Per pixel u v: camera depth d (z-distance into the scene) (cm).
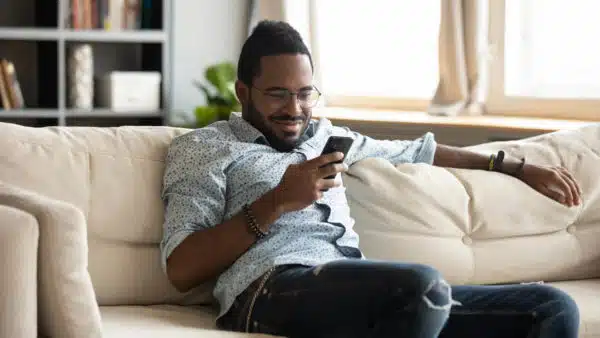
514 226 312
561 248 318
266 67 270
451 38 494
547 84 491
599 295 298
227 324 254
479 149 331
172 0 593
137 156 274
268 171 266
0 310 201
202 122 578
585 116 470
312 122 292
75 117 606
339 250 265
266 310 242
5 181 256
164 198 268
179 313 264
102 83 592
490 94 509
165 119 597
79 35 568
